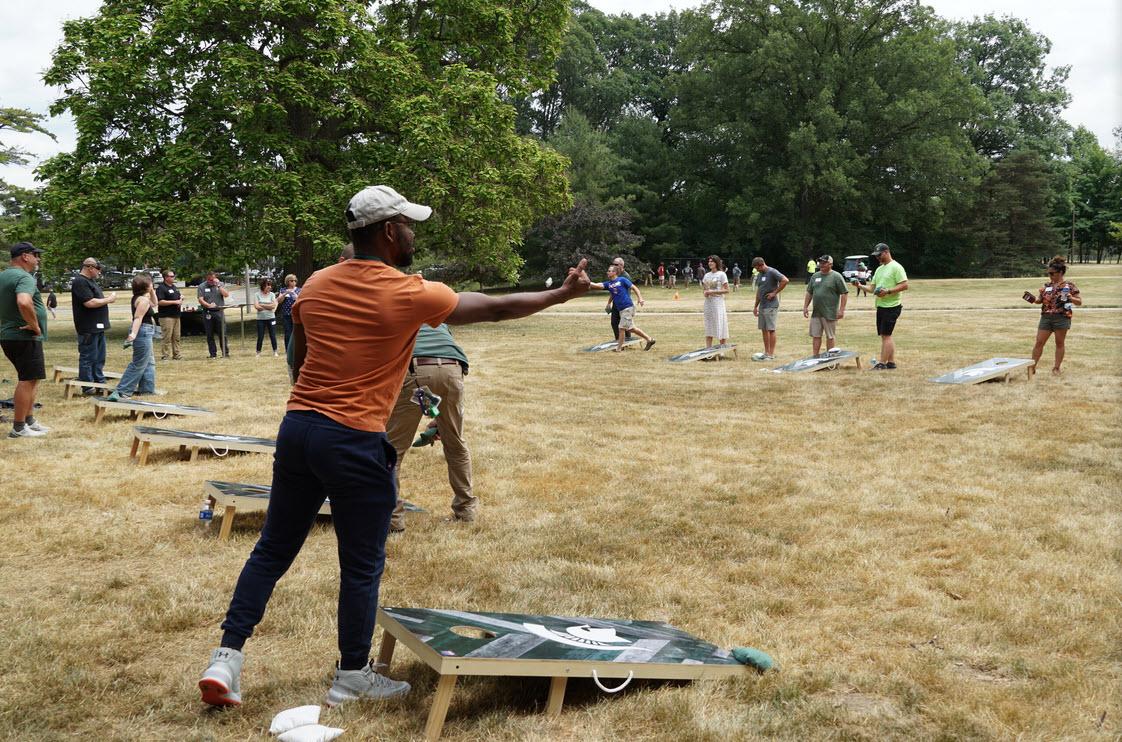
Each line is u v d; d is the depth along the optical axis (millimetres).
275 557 3283
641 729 3053
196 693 3322
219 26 24422
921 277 67250
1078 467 7078
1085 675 3426
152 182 23297
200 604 4258
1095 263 84438
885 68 57594
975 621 4008
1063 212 76812
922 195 59188
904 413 9742
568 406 10828
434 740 2941
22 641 3775
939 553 5031
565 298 3330
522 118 68938
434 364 5461
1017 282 44281
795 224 59250
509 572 4797
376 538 3197
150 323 12031
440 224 26125
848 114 56000
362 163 25688
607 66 73438
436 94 25859
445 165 24578
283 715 3027
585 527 5680
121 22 23828
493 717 3105
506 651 3078
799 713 3131
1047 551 5008
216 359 17375
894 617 4070
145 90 23797
